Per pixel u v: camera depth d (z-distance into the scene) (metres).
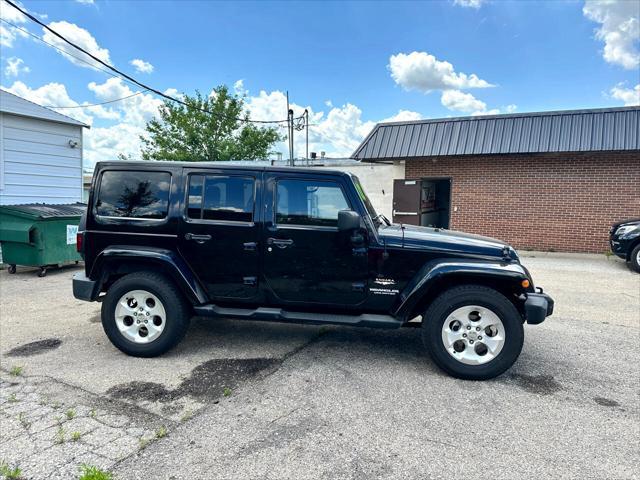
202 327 5.16
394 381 3.73
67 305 6.20
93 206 4.32
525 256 11.80
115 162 4.33
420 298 3.85
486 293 3.73
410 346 4.61
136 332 4.22
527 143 11.76
